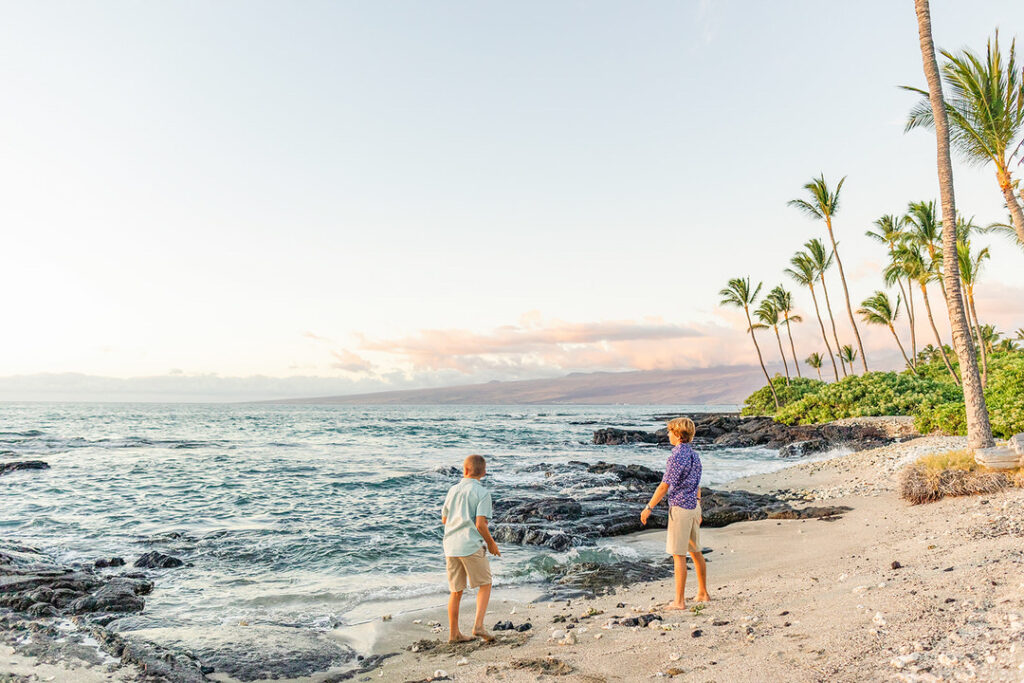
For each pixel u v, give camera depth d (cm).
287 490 1986
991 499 966
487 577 621
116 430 5716
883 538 901
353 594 861
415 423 8062
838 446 3072
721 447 3734
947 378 4241
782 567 852
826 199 4569
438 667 541
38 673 517
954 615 442
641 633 558
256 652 612
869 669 379
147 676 527
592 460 3188
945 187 1254
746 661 434
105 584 862
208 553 1123
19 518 1469
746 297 6069
